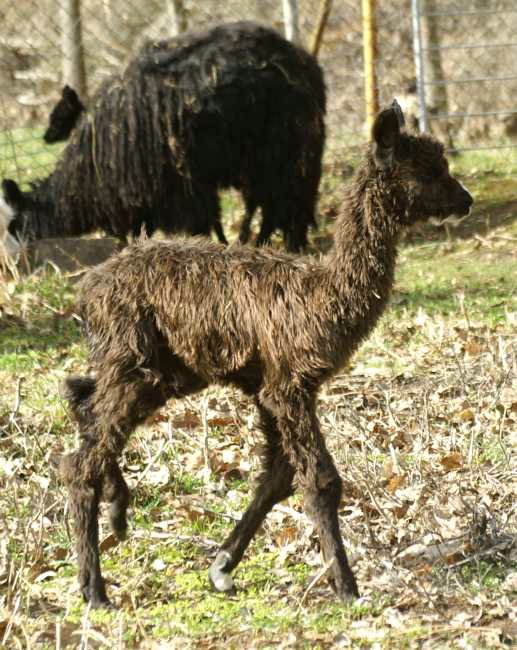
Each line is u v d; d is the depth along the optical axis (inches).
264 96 528.1
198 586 273.7
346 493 316.2
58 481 320.8
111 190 522.0
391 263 267.0
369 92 681.0
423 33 783.1
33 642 238.2
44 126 802.2
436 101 773.3
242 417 378.6
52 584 277.4
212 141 522.3
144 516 314.8
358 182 267.4
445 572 269.6
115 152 514.9
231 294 261.6
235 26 537.0
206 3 874.8
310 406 257.4
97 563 261.1
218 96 518.9
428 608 255.3
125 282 264.8
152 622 253.9
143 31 866.1
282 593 268.5
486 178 674.8
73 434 364.8
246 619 253.8
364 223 263.7
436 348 432.5
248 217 559.8
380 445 351.6
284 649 237.5
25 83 858.1
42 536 286.8
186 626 250.5
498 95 772.0
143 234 287.7
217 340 262.5
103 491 265.3
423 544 284.5
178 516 311.7
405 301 503.2
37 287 511.8
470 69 783.7
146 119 510.9
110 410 260.1
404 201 266.2
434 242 591.2
